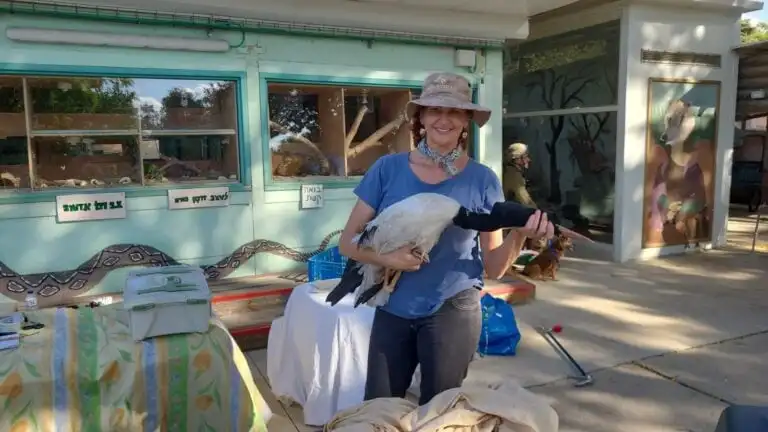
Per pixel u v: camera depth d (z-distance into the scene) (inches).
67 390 106.3
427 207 79.3
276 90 248.5
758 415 73.7
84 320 126.6
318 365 142.6
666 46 312.2
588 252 333.1
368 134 270.1
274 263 247.0
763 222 453.7
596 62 322.3
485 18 272.5
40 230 207.6
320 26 244.5
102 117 217.0
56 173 213.6
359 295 91.9
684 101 321.7
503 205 80.7
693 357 182.9
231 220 237.0
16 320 124.6
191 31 224.5
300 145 256.8
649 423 142.5
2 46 197.3
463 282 91.3
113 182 221.0
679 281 275.4
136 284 121.3
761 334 202.7
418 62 269.6
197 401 114.5
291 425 144.8
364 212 92.9
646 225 320.8
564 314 227.8
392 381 94.1
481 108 87.4
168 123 227.8
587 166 333.1
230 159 240.4
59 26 204.7
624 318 222.1
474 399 79.6
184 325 117.3
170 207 225.6
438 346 90.4
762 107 333.4
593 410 149.1
